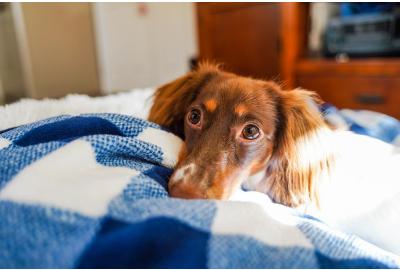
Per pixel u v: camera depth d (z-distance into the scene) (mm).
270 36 1843
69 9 3184
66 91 3254
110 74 3660
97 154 490
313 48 2002
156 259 341
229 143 637
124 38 3430
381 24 1747
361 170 694
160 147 600
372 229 594
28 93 2902
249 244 375
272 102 746
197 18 2164
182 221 384
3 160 432
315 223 505
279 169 726
